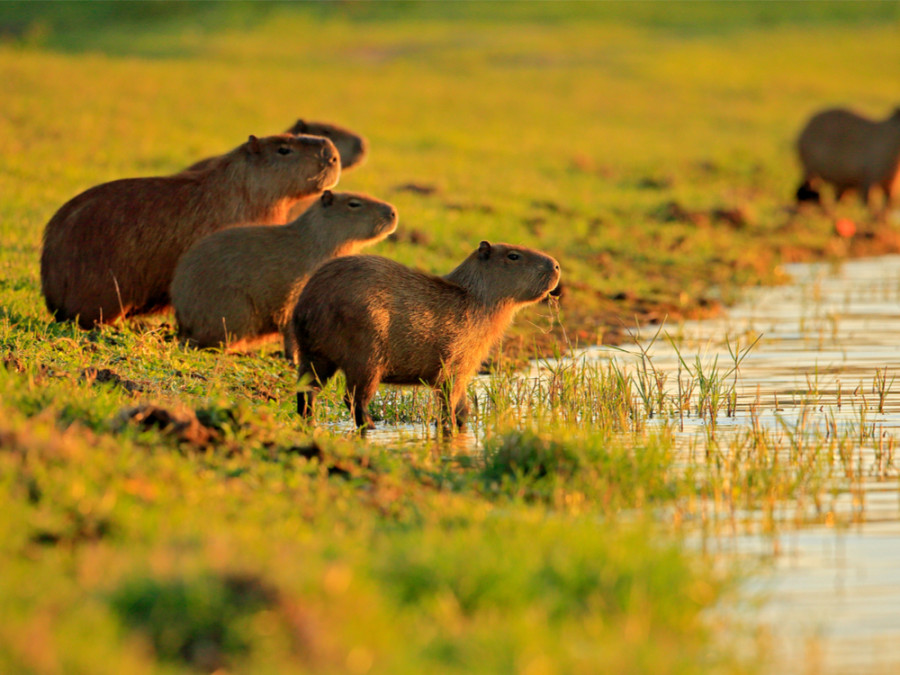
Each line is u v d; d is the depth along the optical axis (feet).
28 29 455.63
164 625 38.73
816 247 188.03
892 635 45.65
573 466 67.15
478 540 49.29
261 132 230.89
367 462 66.39
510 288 86.79
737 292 150.82
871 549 55.83
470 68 378.73
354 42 443.32
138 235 99.81
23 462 52.80
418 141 241.96
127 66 307.78
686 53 441.27
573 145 261.03
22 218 137.49
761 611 48.08
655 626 44.29
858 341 118.21
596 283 144.25
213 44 406.00
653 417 86.58
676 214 191.62
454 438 80.84
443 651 39.96
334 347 80.48
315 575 41.52
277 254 94.89
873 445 76.48
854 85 404.16
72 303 99.35
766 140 303.07
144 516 49.85
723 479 65.82
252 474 60.39
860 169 232.53
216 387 85.25
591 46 446.60
